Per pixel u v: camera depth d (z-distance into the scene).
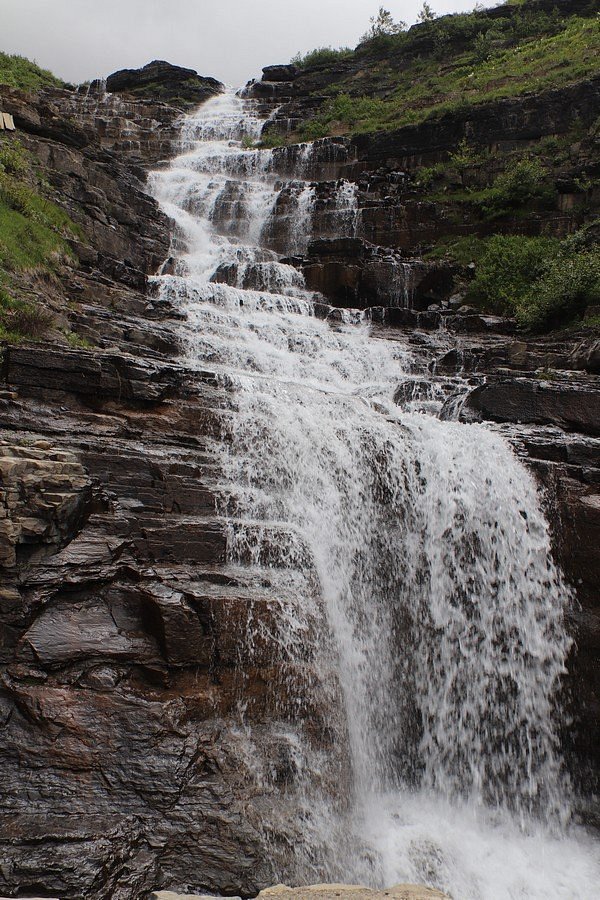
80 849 7.30
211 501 10.65
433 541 12.46
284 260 24.80
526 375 17.34
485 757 11.38
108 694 8.24
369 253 24.98
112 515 9.63
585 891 9.11
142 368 11.93
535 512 12.38
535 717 11.53
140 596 8.97
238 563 10.12
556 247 23.53
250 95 43.88
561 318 20.61
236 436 12.10
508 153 29.19
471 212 27.34
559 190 26.16
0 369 11.23
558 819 10.88
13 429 10.30
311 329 19.56
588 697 11.34
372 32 46.81
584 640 11.46
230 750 8.45
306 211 28.72
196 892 7.48
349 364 18.28
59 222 19.02
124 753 7.96
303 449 12.35
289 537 10.58
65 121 22.12
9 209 17.33
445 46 41.91
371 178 29.98
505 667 11.87
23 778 7.59
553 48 36.19
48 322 13.54
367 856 8.91
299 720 9.28
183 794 7.93
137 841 7.55
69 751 7.80
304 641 9.70
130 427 11.39
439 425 13.90
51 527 8.75
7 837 7.20
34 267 15.98
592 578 11.74
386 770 10.66
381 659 11.29
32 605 8.38
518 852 9.91
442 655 11.77
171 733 8.22
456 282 24.34
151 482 10.34
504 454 13.08
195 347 16.12
